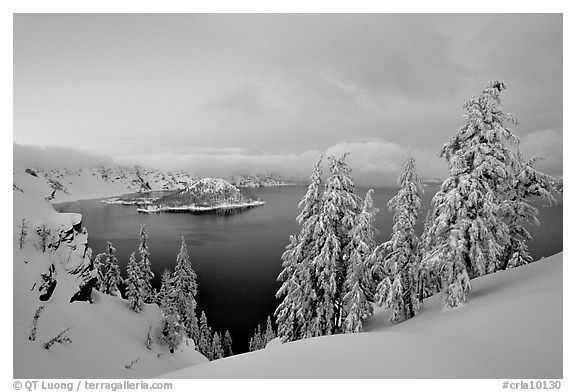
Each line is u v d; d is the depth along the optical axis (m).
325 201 18.91
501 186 15.89
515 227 20.41
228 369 7.48
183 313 39.22
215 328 65.56
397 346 8.09
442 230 15.95
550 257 16.75
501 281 16.36
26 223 20.06
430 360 7.22
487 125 15.42
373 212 18.72
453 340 8.51
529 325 8.84
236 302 78.06
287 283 20.66
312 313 19.61
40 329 15.95
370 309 18.61
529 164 19.55
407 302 18.02
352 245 18.36
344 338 8.92
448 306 15.11
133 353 21.28
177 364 25.16
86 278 23.61
